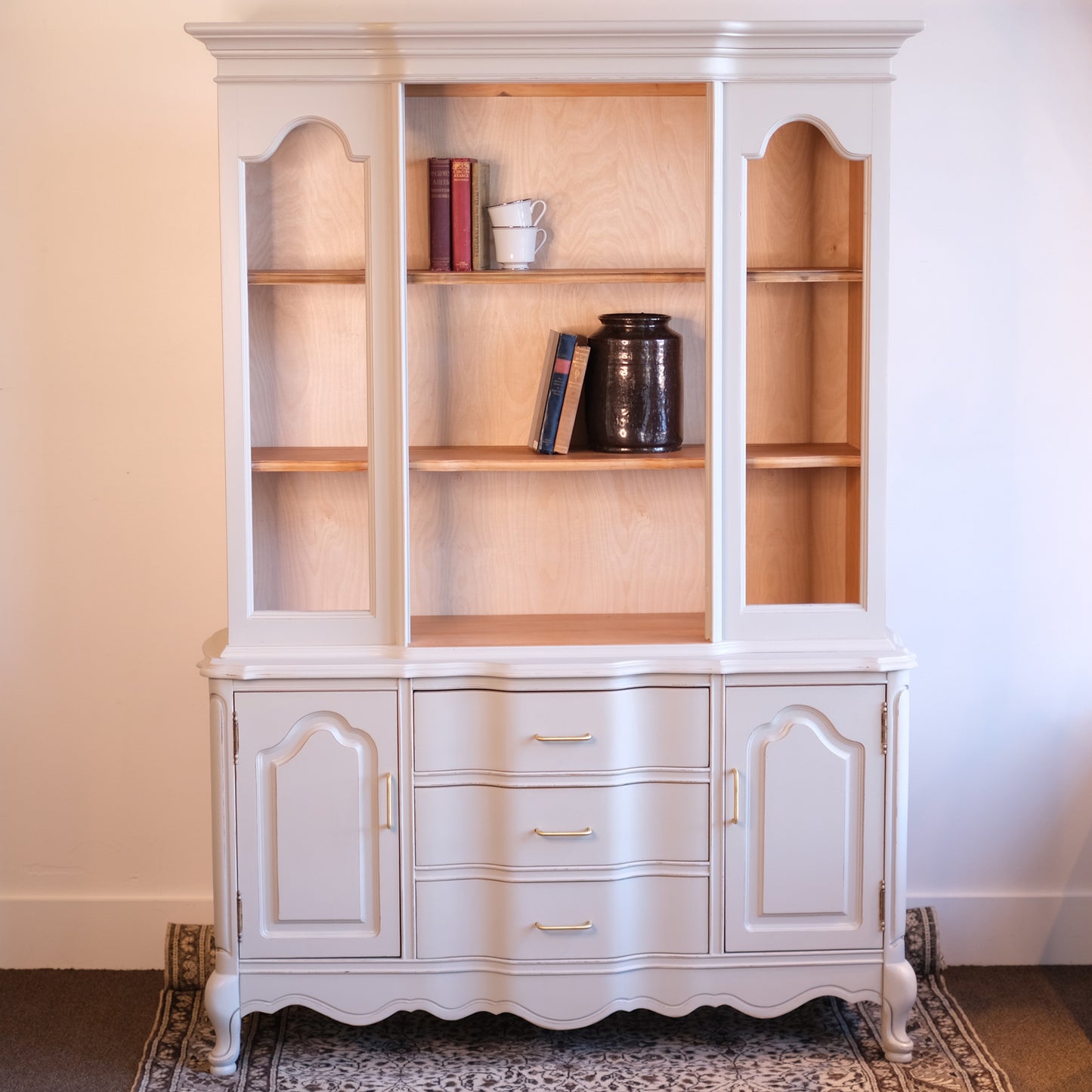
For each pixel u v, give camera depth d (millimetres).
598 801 2520
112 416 2900
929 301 2918
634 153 2775
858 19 2623
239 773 2506
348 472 2752
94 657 2965
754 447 2723
